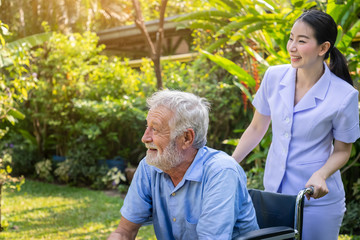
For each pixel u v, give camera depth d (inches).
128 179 277.9
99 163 296.0
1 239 168.4
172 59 315.3
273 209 74.7
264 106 91.2
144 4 519.8
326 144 83.4
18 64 178.7
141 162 75.7
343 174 185.2
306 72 82.1
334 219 83.5
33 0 386.0
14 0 361.4
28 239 168.9
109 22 559.2
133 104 286.4
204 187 67.1
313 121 81.4
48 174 316.5
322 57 80.7
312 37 77.0
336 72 83.3
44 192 273.9
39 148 337.7
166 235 72.4
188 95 67.6
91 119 298.7
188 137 66.3
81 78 303.9
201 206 67.6
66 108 306.0
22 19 353.1
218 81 250.1
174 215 69.5
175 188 68.6
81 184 299.7
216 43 168.9
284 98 84.8
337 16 140.3
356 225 172.6
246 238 62.7
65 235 174.4
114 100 283.9
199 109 66.7
